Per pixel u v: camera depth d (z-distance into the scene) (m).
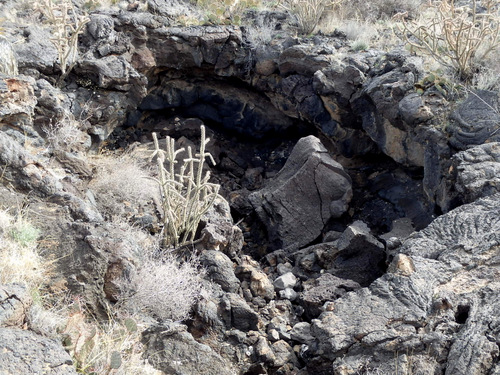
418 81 7.26
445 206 6.43
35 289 4.16
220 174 8.62
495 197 5.51
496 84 7.04
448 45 7.27
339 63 7.89
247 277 5.92
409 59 7.53
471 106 6.74
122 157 7.14
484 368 3.93
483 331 4.17
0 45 6.57
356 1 9.80
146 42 8.20
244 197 7.89
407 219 7.23
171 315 4.83
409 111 6.89
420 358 4.13
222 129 9.12
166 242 5.88
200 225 6.05
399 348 4.21
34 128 6.56
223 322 5.09
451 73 7.35
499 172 5.88
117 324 4.26
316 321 4.58
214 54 8.42
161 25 8.32
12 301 3.64
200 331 4.98
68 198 5.03
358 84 7.69
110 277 4.55
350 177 7.64
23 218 4.73
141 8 8.56
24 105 6.05
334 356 4.36
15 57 7.00
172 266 5.18
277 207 7.31
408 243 5.24
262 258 7.02
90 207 5.36
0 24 7.53
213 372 4.14
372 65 7.87
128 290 4.56
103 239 4.70
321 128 8.22
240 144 9.12
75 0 8.56
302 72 8.20
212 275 5.55
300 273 6.45
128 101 7.96
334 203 7.27
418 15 9.60
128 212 6.04
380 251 6.26
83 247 4.60
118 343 4.00
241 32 8.60
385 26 9.09
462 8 7.21
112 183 6.30
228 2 9.09
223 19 8.82
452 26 7.18
